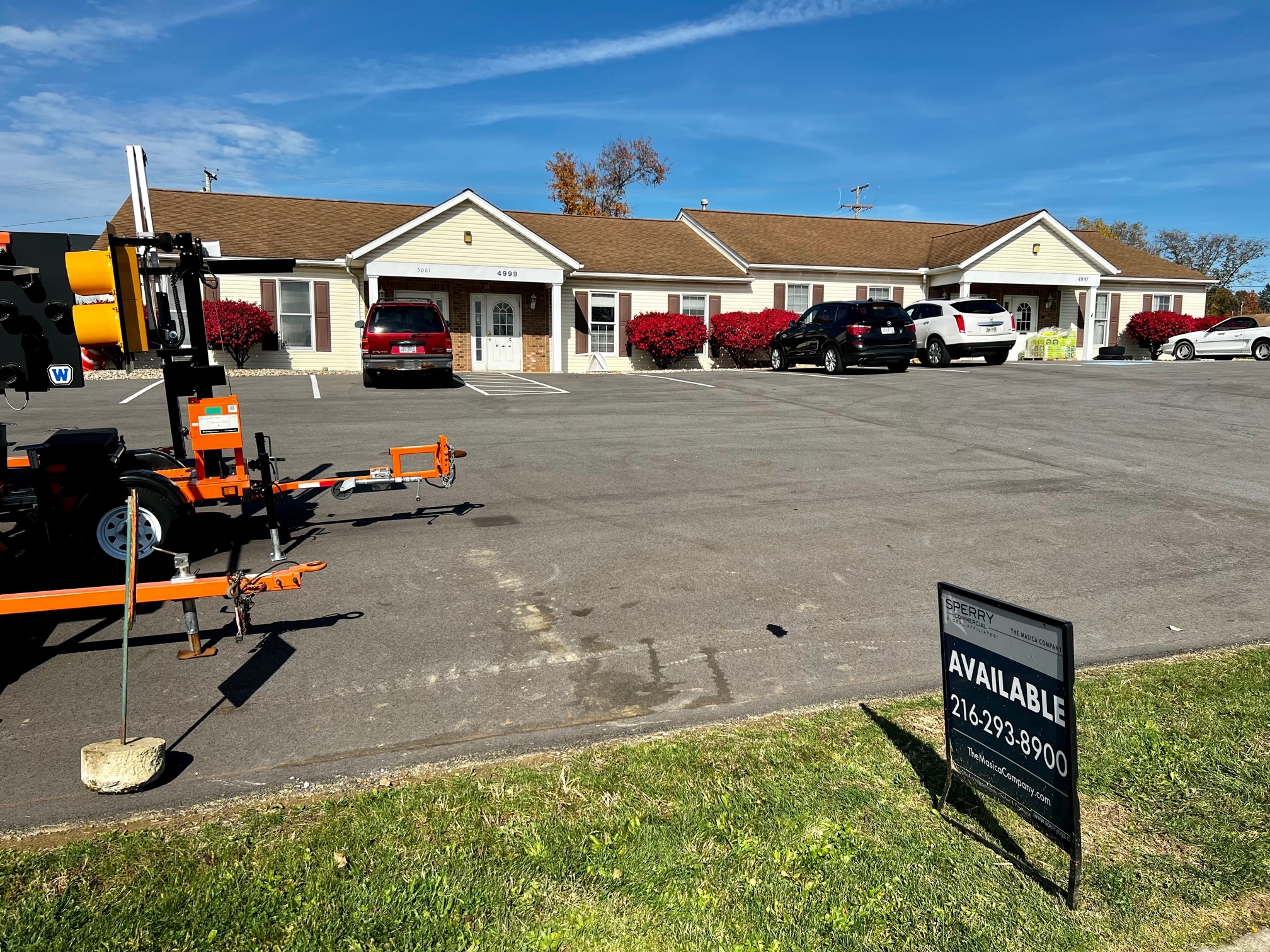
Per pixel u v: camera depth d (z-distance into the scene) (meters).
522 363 25.56
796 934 2.81
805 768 3.79
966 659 3.35
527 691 4.59
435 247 23.41
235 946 2.73
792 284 28.61
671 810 3.46
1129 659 4.98
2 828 3.37
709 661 4.98
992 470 10.23
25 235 5.61
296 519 8.04
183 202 24.94
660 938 2.78
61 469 6.29
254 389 18.42
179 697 4.49
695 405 15.91
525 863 3.12
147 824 3.39
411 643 5.18
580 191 48.50
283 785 3.68
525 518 8.04
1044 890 3.04
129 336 5.92
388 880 3.02
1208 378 19.92
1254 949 2.79
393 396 17.23
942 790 3.63
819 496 8.89
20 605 4.19
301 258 23.02
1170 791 3.62
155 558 6.80
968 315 23.36
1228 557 6.89
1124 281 32.56
